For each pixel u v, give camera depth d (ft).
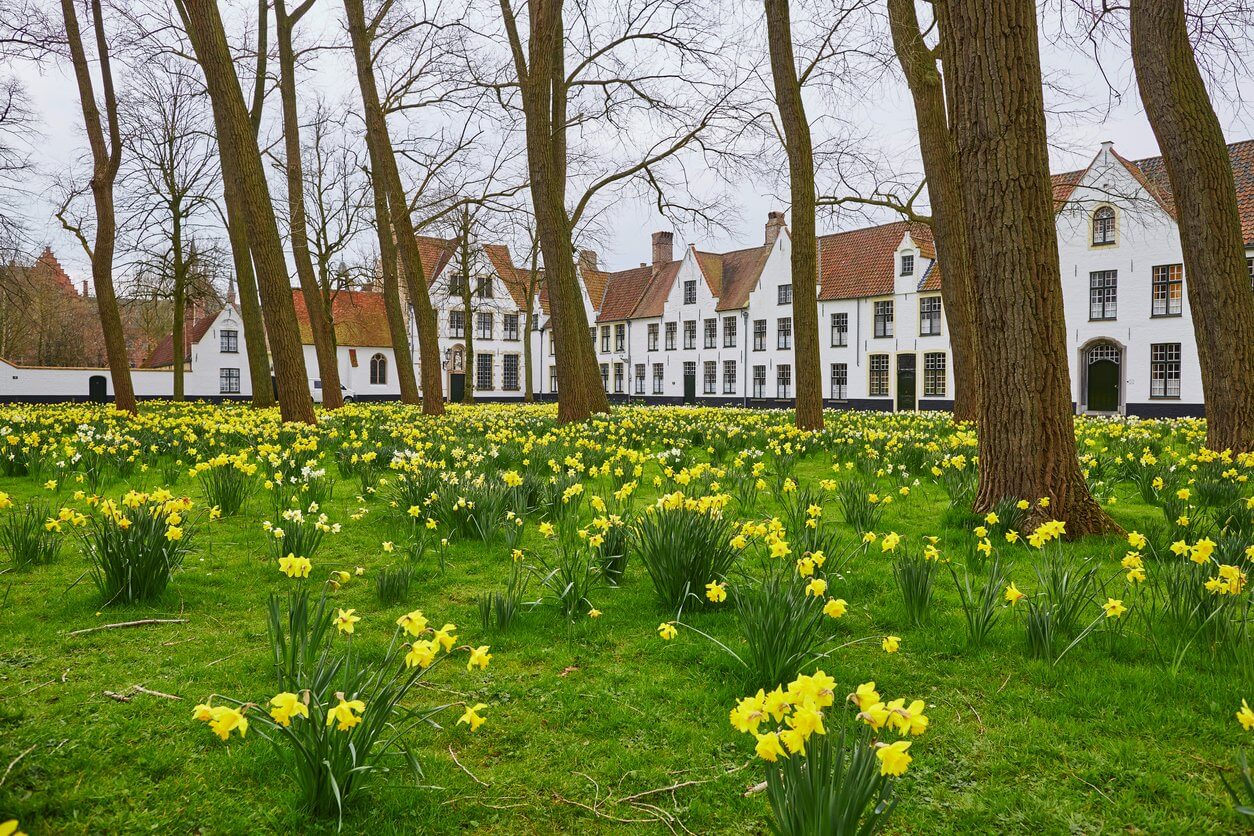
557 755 9.59
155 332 185.98
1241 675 10.91
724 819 8.32
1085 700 10.64
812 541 16.20
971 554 17.25
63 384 142.41
